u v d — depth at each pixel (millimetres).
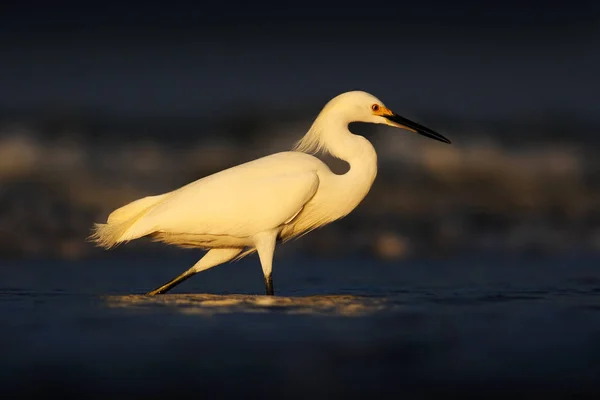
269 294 11133
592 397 7168
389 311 10078
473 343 8609
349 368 7766
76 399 6969
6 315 9617
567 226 18922
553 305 10617
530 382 7492
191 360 7941
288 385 7301
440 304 10617
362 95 11641
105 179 19891
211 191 10891
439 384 7387
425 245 17406
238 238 11133
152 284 12922
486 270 14594
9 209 17844
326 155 20438
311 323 9344
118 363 7848
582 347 8508
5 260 15500
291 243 17141
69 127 24297
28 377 7445
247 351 8250
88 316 9586
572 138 24609
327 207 11430
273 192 10922
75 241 16859
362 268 14867
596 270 14602
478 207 19656
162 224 10820
